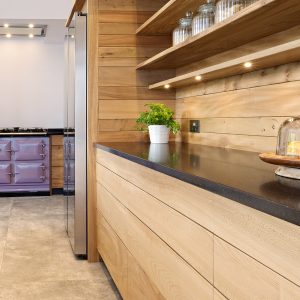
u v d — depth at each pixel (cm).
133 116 352
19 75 723
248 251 111
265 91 228
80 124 352
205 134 301
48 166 661
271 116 224
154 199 189
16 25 600
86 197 358
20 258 361
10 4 559
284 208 94
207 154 229
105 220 310
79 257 366
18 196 657
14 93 723
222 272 125
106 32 346
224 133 274
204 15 253
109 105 349
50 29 624
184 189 154
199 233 141
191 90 324
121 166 252
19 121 726
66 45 425
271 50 177
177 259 162
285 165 139
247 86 246
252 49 243
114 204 275
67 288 300
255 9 175
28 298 283
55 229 455
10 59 721
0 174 647
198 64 313
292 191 112
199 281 142
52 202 609
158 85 322
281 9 175
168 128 329
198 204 142
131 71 350
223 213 124
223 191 122
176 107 357
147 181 199
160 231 182
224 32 218
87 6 346
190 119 327
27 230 451
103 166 314
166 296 175
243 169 163
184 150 256
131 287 235
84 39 347
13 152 651
